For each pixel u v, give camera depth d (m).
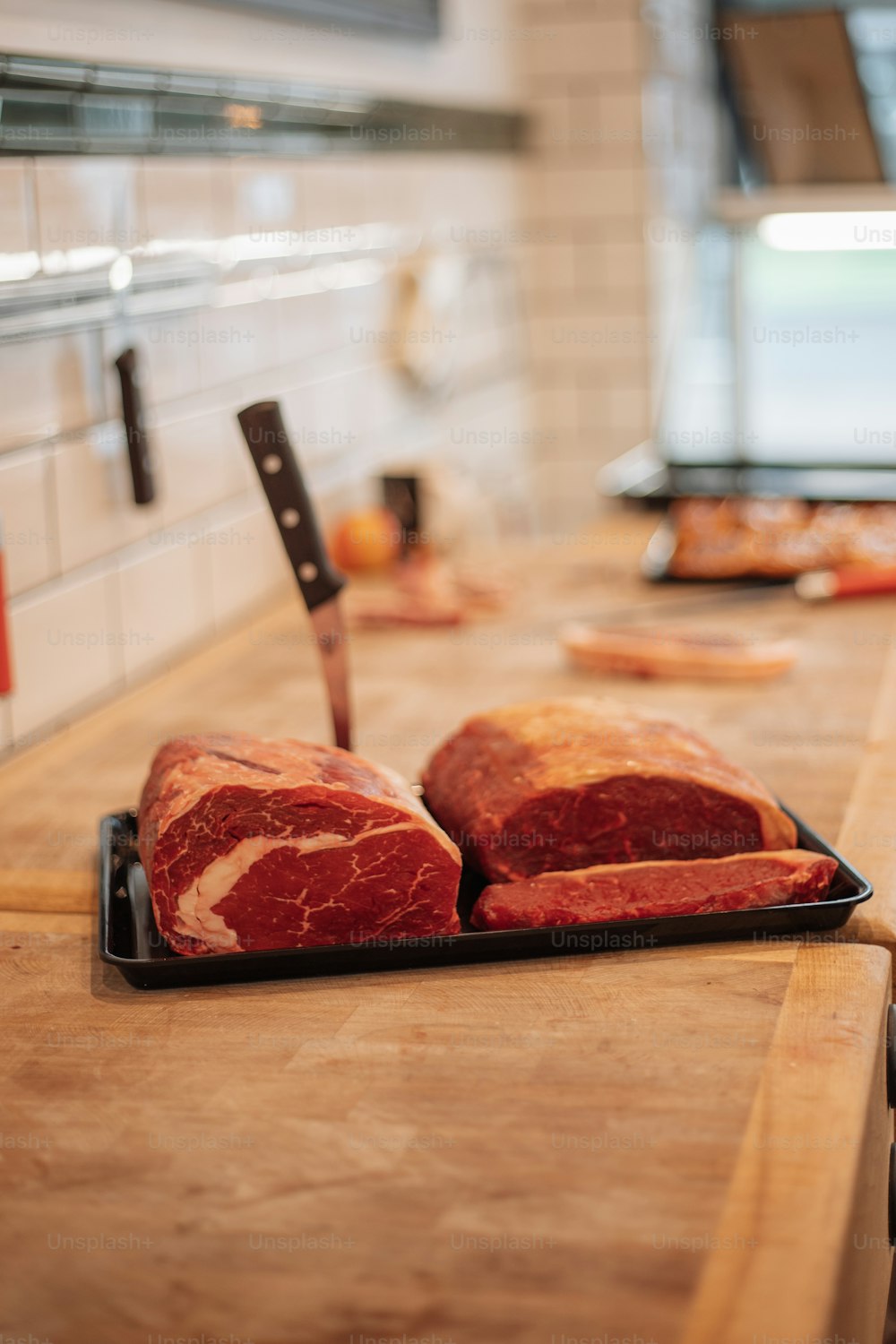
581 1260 0.72
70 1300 0.71
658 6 2.96
